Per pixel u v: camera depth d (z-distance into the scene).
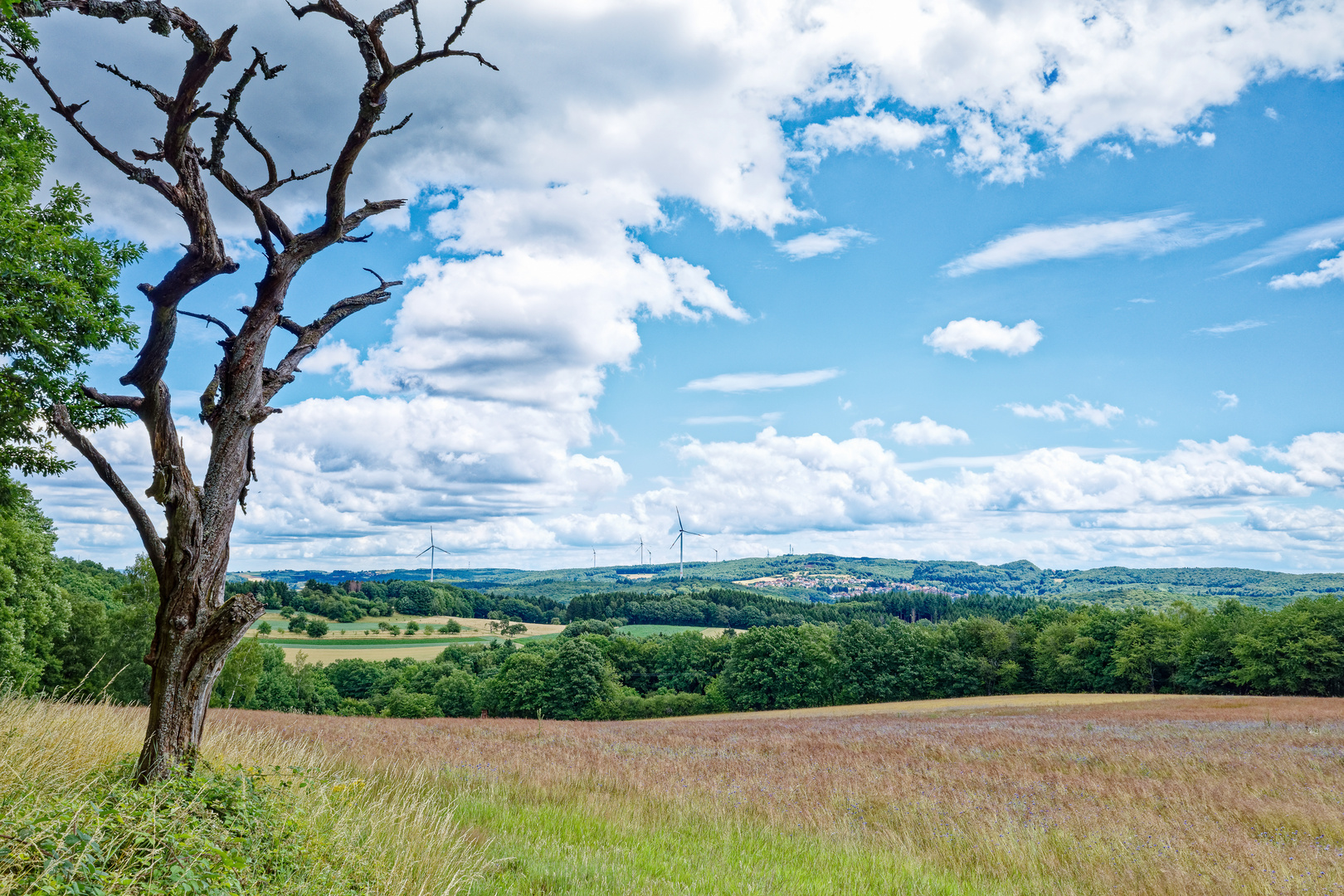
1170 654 80.19
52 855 3.62
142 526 6.69
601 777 14.61
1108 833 10.57
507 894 6.58
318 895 5.04
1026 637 92.62
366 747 18.30
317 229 7.52
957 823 11.39
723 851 9.21
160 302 6.68
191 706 6.53
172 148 6.48
